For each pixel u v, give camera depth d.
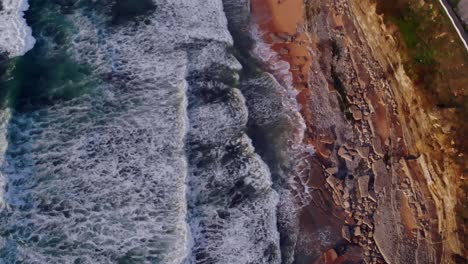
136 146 16.62
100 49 17.67
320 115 18.03
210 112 17.53
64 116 16.69
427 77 16.34
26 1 17.84
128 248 15.48
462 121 15.72
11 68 16.95
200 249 15.96
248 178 16.95
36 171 15.91
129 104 17.12
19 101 16.61
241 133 17.53
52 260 15.09
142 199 16.05
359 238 16.72
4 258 14.92
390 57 17.38
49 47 17.50
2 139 16.00
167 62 17.88
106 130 16.69
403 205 16.88
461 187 15.55
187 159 16.78
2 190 15.45
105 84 17.27
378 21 17.41
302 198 17.05
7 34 17.33
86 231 15.49
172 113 17.14
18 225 15.27
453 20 16.19
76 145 16.34
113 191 16.03
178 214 15.97
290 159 17.47
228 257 16.02
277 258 16.27
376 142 17.55
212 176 16.80
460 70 16.09
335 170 17.33
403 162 17.16
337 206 17.03
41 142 16.23
